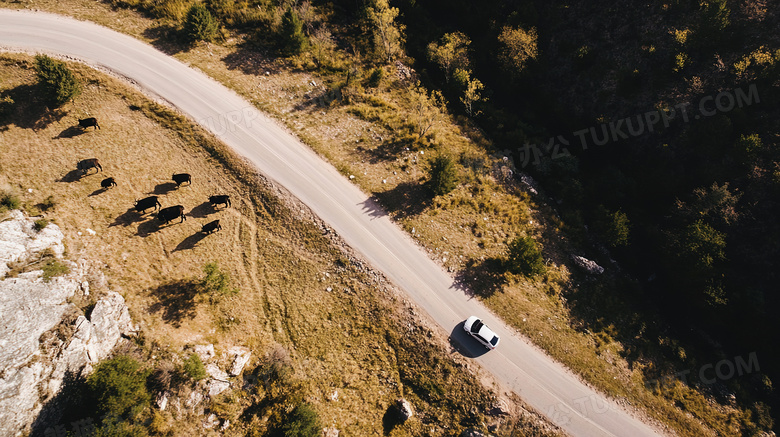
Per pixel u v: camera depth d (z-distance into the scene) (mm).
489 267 38031
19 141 33500
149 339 27469
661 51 45906
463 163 45281
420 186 41750
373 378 31859
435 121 48031
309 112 44438
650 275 42156
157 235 32969
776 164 39094
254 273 34156
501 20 55125
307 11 51250
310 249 36062
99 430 23328
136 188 34750
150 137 38000
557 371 33406
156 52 43281
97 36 42531
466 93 48250
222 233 35062
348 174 40625
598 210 43844
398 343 33188
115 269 29656
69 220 30672
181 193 35938
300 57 48469
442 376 32094
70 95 35750
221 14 48750
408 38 55438
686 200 42094
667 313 40156
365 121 45625
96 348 25891
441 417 30875
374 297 34688
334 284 34906
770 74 40125
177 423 25688
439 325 34125
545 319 36062
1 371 22188
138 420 24828
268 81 45219
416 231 38531
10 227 26984
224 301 31688
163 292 30234
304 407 27578
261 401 28328
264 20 49406
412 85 51031
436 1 56969
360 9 53750
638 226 43531
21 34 40188
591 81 49625
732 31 43062
